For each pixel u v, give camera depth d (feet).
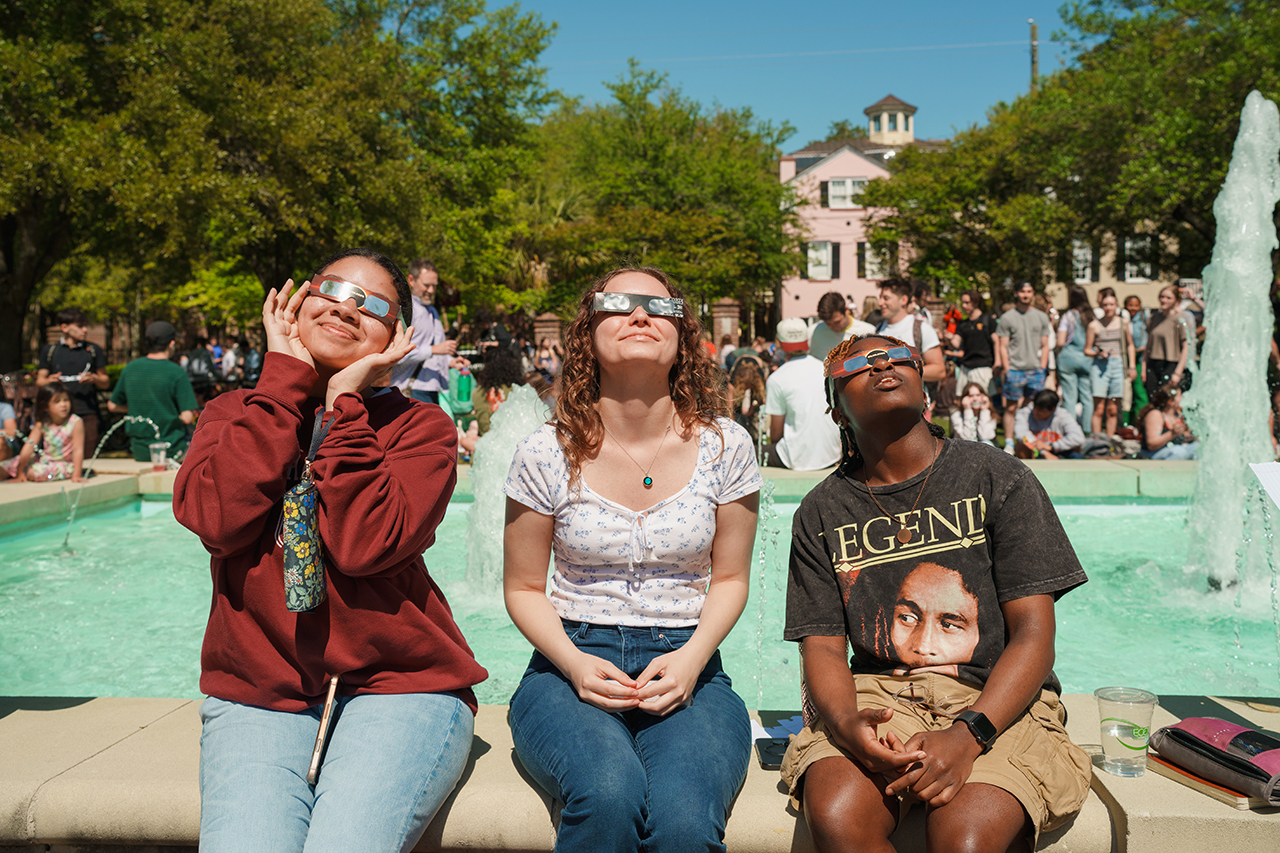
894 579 6.63
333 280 6.67
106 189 43.14
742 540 6.96
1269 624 13.44
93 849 6.45
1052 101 78.18
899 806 5.92
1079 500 21.74
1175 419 25.67
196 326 101.45
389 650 6.33
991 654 6.42
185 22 46.03
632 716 6.66
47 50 40.88
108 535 19.35
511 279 100.32
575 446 6.77
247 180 47.11
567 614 6.88
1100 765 6.73
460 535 19.40
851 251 145.38
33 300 101.76
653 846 5.58
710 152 115.44
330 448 6.13
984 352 37.09
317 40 57.31
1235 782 6.05
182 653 11.99
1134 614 13.94
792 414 21.44
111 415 38.63
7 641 12.40
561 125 142.61
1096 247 81.76
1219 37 60.80
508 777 6.59
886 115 212.23
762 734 7.64
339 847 5.36
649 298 6.59
